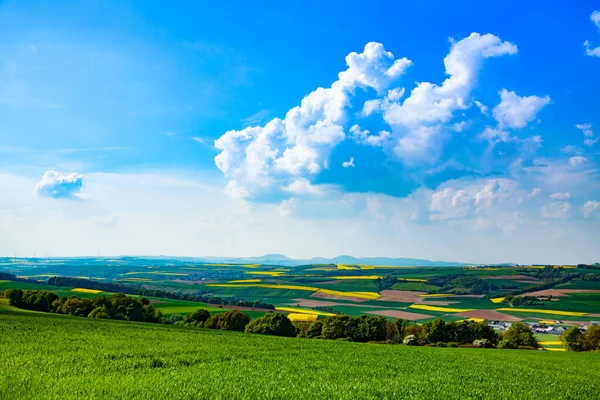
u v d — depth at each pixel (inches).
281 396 511.2
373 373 789.9
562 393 684.7
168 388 492.4
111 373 609.0
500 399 597.0
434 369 939.3
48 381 518.0
